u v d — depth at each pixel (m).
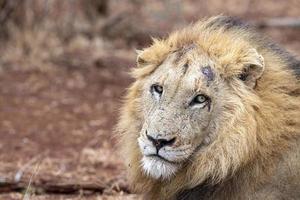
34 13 21.84
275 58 10.12
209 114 9.59
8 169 14.08
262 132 9.66
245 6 28.25
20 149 15.37
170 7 25.58
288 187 9.83
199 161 9.67
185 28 10.32
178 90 9.57
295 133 9.88
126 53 22.36
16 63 20.91
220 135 9.59
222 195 9.91
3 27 21.64
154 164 9.53
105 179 13.59
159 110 9.54
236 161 9.50
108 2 24.19
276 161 9.80
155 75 9.85
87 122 17.12
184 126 9.48
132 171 10.27
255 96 9.67
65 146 15.65
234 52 9.77
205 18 10.92
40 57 21.14
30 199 12.71
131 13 24.62
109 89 19.50
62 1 22.50
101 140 16.03
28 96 18.72
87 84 19.81
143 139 9.58
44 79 19.97
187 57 9.74
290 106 9.89
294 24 25.16
